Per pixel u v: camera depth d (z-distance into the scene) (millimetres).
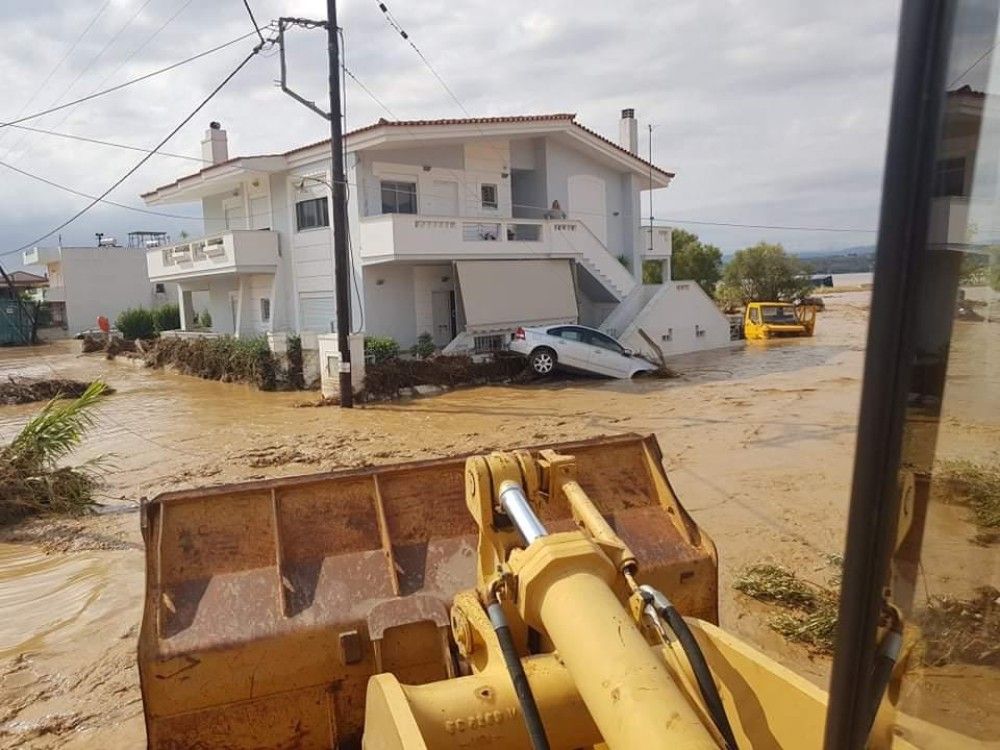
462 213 25297
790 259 50469
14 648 6164
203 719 3619
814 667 5242
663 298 27391
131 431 16156
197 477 11992
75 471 11172
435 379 20438
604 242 30125
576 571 2508
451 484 4305
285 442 14352
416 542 4133
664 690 2029
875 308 1203
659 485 4438
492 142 25844
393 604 3818
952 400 1239
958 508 1267
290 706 3723
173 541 3879
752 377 21062
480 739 2684
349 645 3709
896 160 1166
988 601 1303
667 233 33750
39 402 22672
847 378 20250
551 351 21156
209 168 27156
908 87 1148
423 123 22656
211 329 32406
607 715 2057
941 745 1328
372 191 23297
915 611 1302
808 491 9492
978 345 1234
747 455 11617
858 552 1270
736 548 7598
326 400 19125
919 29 1136
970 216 1198
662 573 4105
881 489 1235
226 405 19516
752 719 2705
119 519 9930
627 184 30719
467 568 4059
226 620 3695
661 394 18438
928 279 1194
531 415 16297
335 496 4156
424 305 24359
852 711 1337
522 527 2836
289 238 25875
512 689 2775
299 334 22812
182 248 28625
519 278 24172
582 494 3129
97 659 5926
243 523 4004
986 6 1163
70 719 5055
